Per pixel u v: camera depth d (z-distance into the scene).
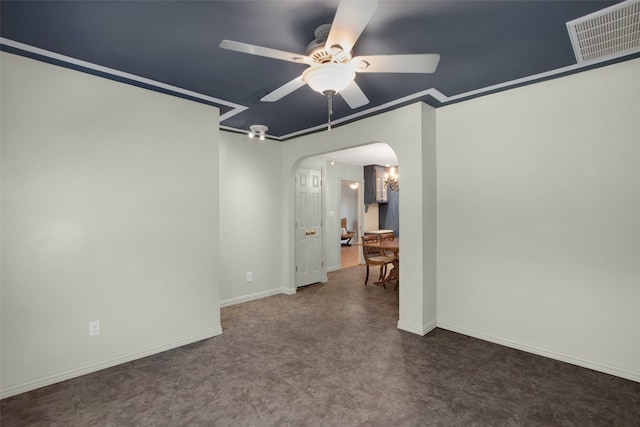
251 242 4.34
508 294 2.81
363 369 2.43
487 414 1.89
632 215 2.25
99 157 2.46
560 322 2.55
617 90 2.29
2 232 2.08
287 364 2.53
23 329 2.14
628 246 2.27
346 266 6.88
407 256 3.18
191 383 2.25
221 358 2.63
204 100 2.95
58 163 2.28
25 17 1.69
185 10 1.64
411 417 1.87
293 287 4.67
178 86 2.64
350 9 1.28
